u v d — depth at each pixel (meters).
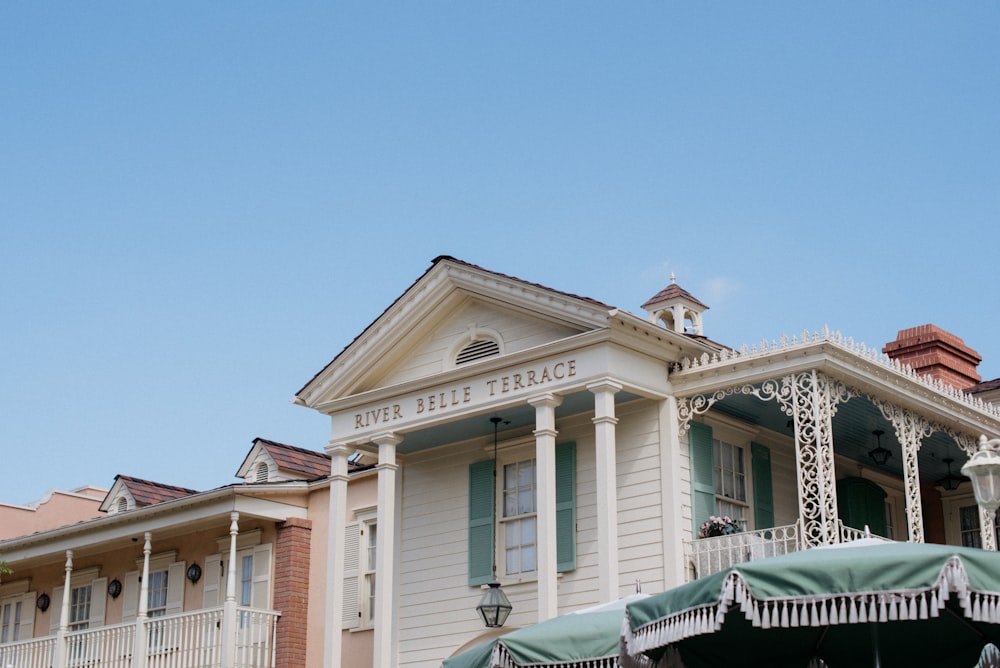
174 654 22.11
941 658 11.78
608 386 16.67
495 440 19.23
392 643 19.84
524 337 18.28
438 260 18.97
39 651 24.66
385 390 19.11
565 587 18.00
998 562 8.30
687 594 9.08
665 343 17.48
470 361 18.92
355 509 22.67
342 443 19.50
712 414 18.38
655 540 17.08
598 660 10.53
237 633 21.38
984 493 10.19
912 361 24.75
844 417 18.48
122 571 25.86
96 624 25.81
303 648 22.41
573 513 18.12
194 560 24.55
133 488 26.50
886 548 9.12
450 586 19.42
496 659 10.97
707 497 17.61
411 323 19.34
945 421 18.23
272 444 25.78
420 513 20.27
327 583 18.88
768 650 11.81
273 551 23.08
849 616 8.50
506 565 18.91
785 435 19.81
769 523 18.83
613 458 16.52
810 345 16.00
